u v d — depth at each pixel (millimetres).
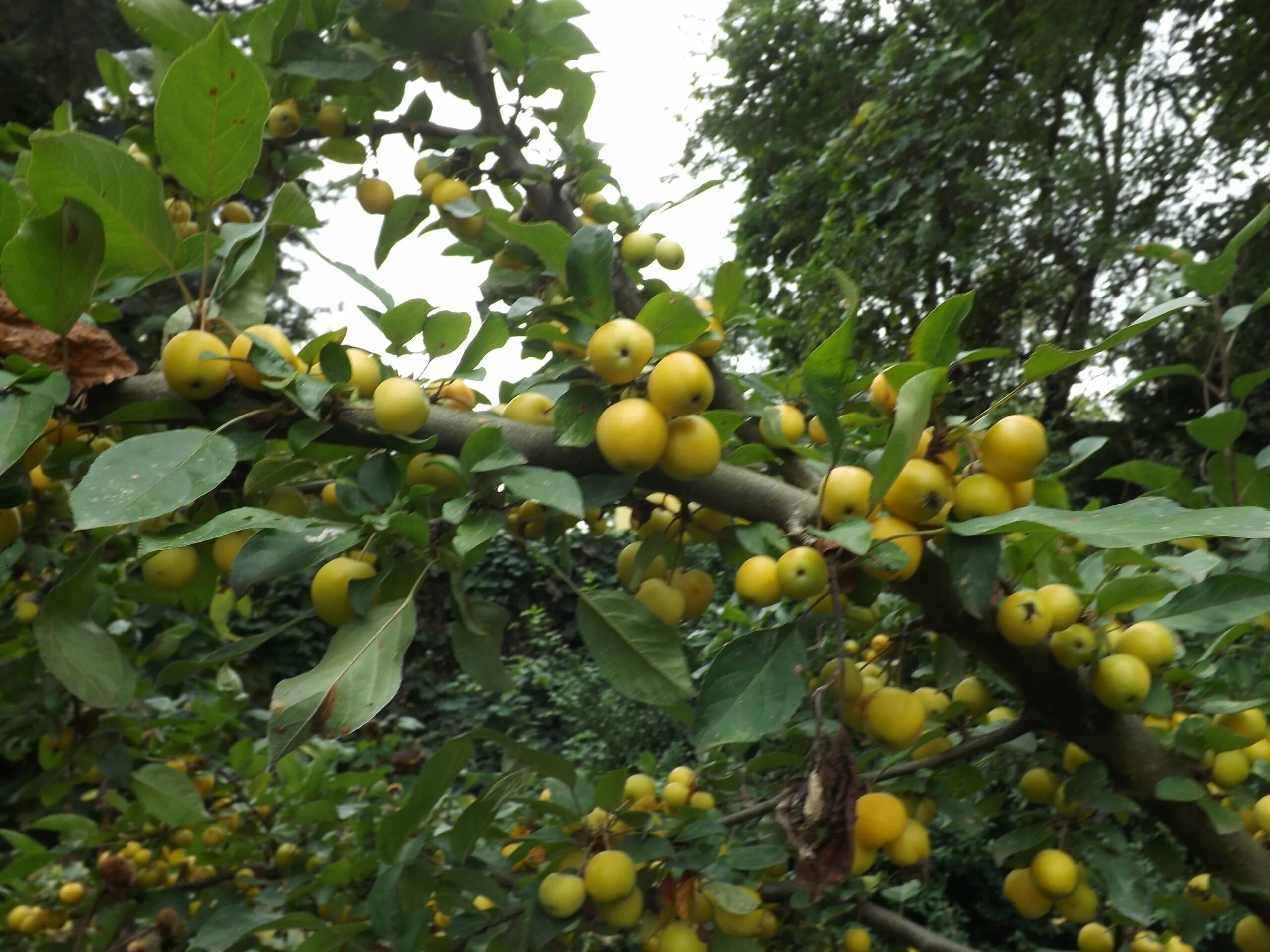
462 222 1963
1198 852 1555
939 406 1305
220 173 1263
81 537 2396
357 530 1212
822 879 1190
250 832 3025
